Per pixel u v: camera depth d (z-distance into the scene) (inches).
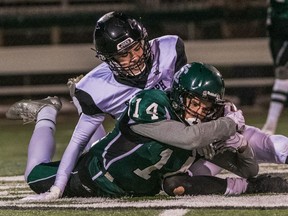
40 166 463.5
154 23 1100.5
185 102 401.4
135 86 441.1
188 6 1105.4
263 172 534.3
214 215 377.7
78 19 1109.7
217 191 428.8
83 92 441.4
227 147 410.6
